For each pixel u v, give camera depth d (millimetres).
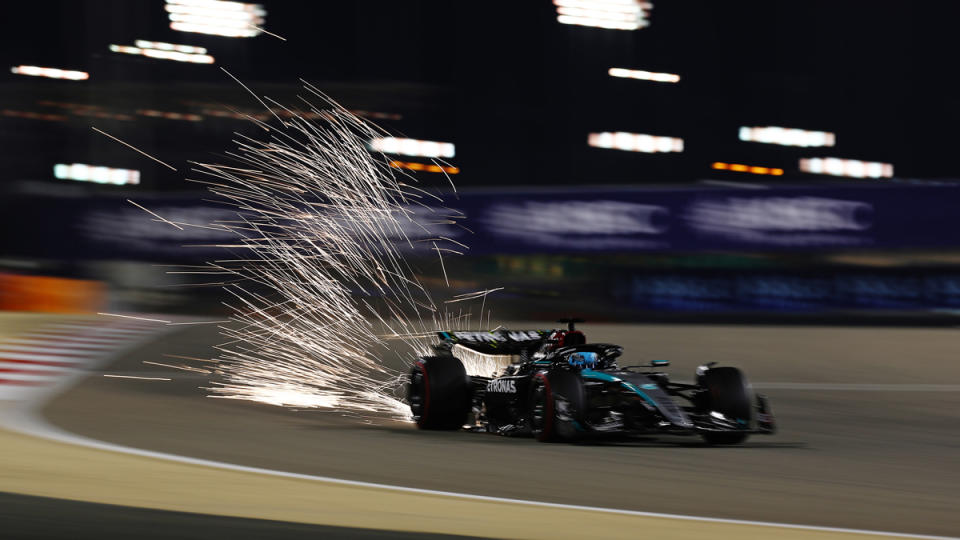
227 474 19609
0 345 47375
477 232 73750
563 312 75750
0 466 19516
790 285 72938
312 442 25109
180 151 89625
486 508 16906
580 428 24594
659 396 24859
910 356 52500
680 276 75312
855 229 69875
